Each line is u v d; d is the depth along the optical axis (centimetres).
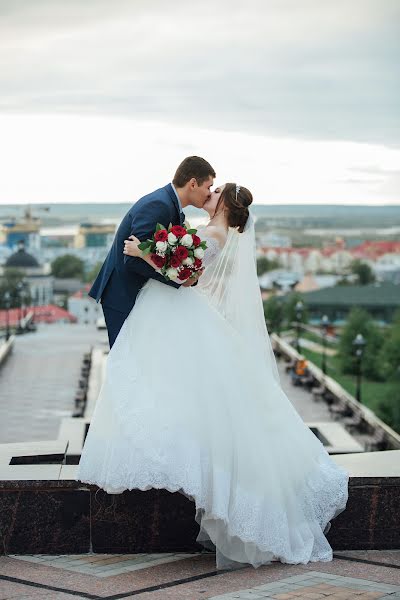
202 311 504
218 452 479
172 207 500
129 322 501
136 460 470
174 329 495
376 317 16812
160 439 473
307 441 512
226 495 473
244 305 519
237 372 496
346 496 509
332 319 16962
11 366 5631
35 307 16588
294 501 497
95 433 491
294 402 3981
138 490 514
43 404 3772
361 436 3312
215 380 488
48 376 5019
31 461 624
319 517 505
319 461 517
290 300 13138
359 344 4178
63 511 510
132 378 487
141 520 514
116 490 473
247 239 524
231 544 481
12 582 450
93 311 18162
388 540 523
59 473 521
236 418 487
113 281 508
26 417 3353
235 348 504
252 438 487
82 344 7594
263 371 508
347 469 540
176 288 502
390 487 522
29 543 509
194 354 492
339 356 10056
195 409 483
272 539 480
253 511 477
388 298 16888
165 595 424
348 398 3781
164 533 515
